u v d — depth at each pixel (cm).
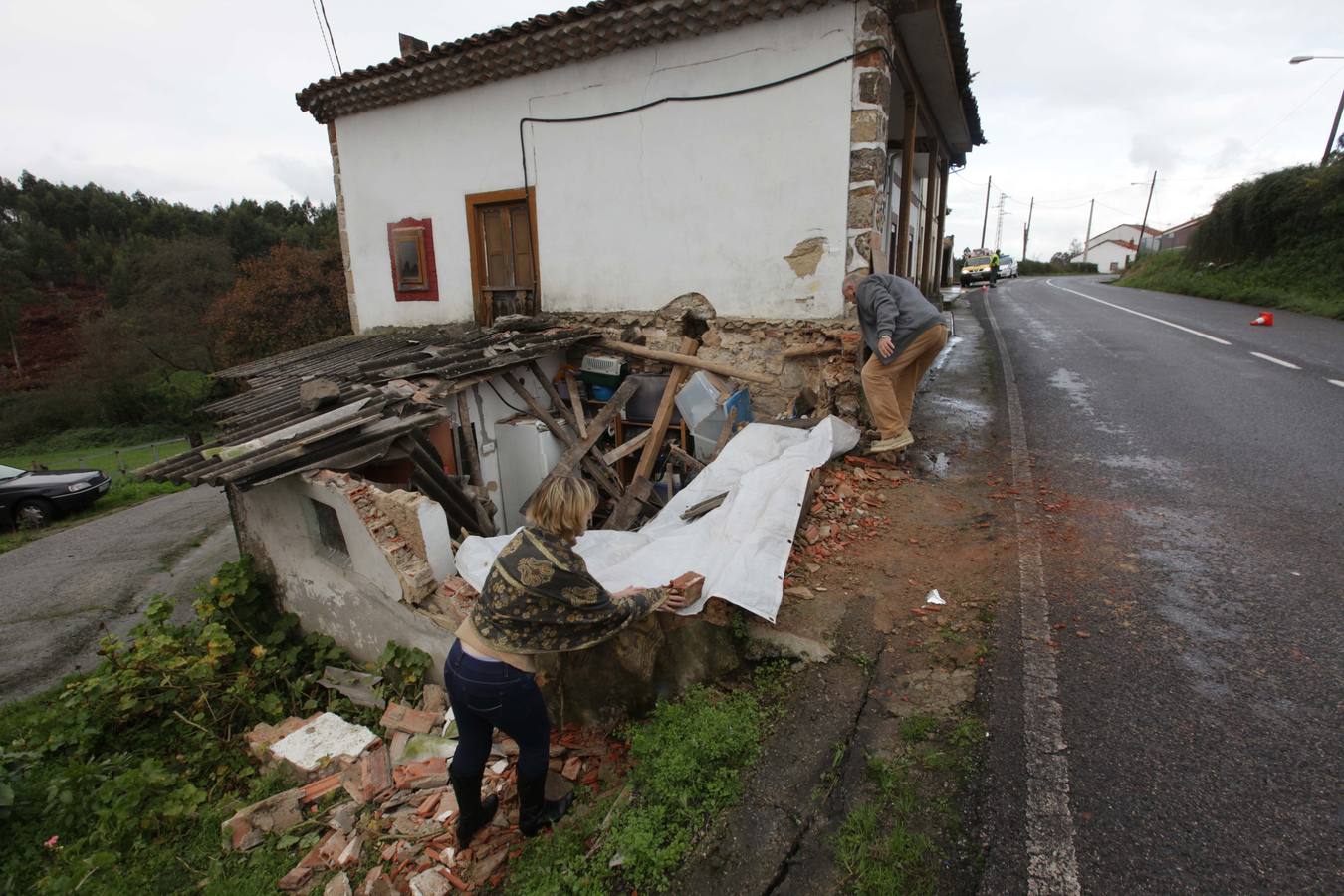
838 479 562
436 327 961
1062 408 780
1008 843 232
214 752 445
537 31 749
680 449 776
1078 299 2186
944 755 274
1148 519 476
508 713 265
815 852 241
